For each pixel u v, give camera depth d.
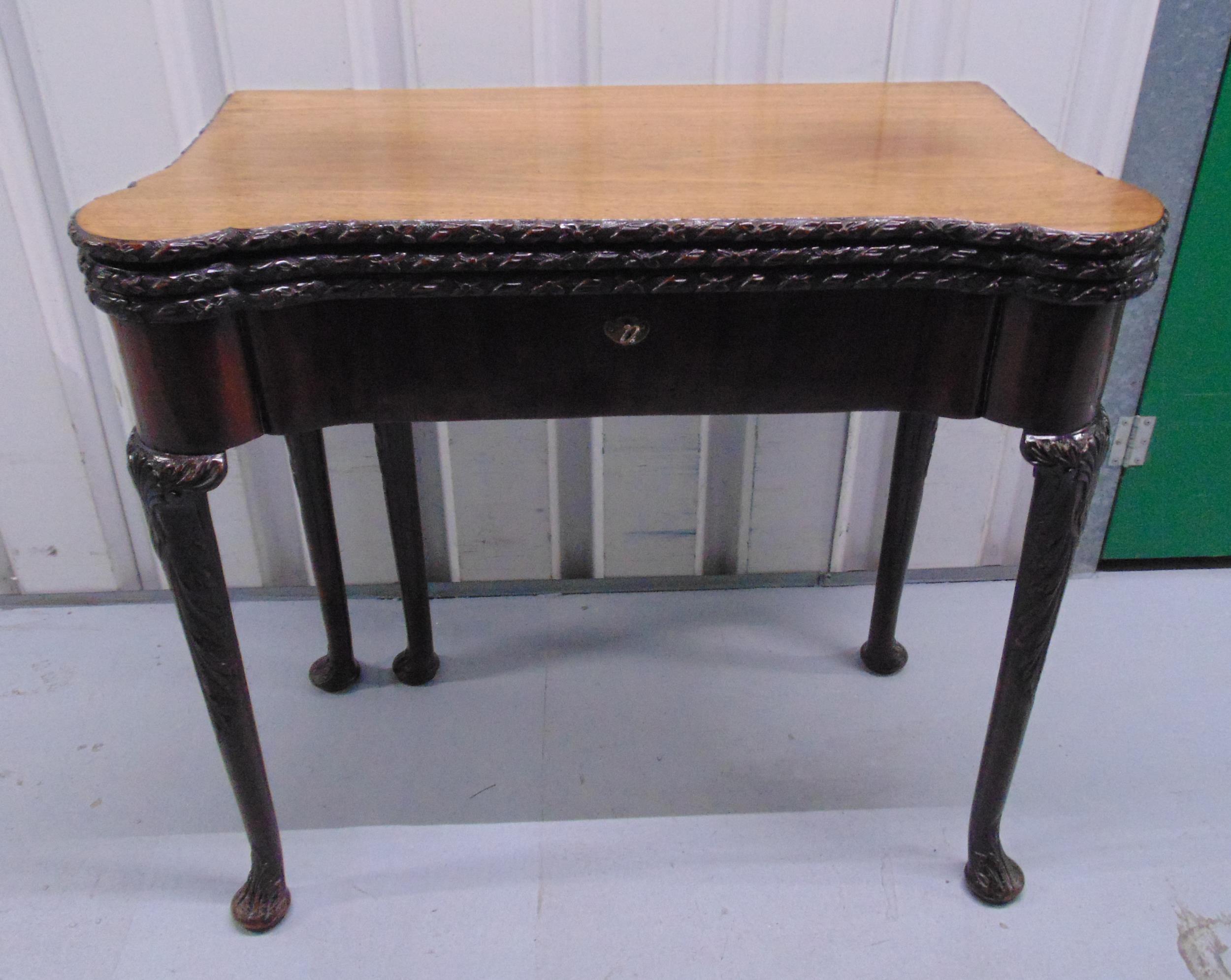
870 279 0.72
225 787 1.14
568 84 1.21
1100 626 1.39
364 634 1.39
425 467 1.37
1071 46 1.19
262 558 1.43
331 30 1.15
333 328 0.74
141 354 0.71
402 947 0.95
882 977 0.92
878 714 1.24
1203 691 1.27
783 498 1.42
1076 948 0.94
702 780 1.14
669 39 1.18
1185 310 1.34
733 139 0.91
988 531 1.47
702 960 0.94
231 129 0.95
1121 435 1.42
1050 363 0.74
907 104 1.03
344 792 1.13
